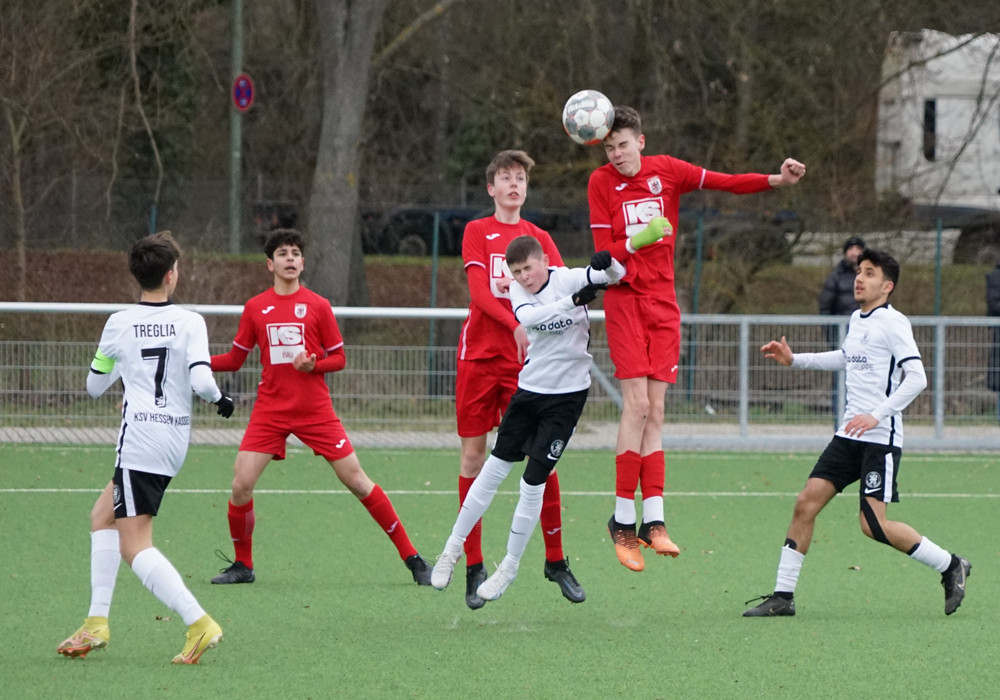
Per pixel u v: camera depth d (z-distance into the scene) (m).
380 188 63.38
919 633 21.33
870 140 67.00
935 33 67.62
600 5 70.75
